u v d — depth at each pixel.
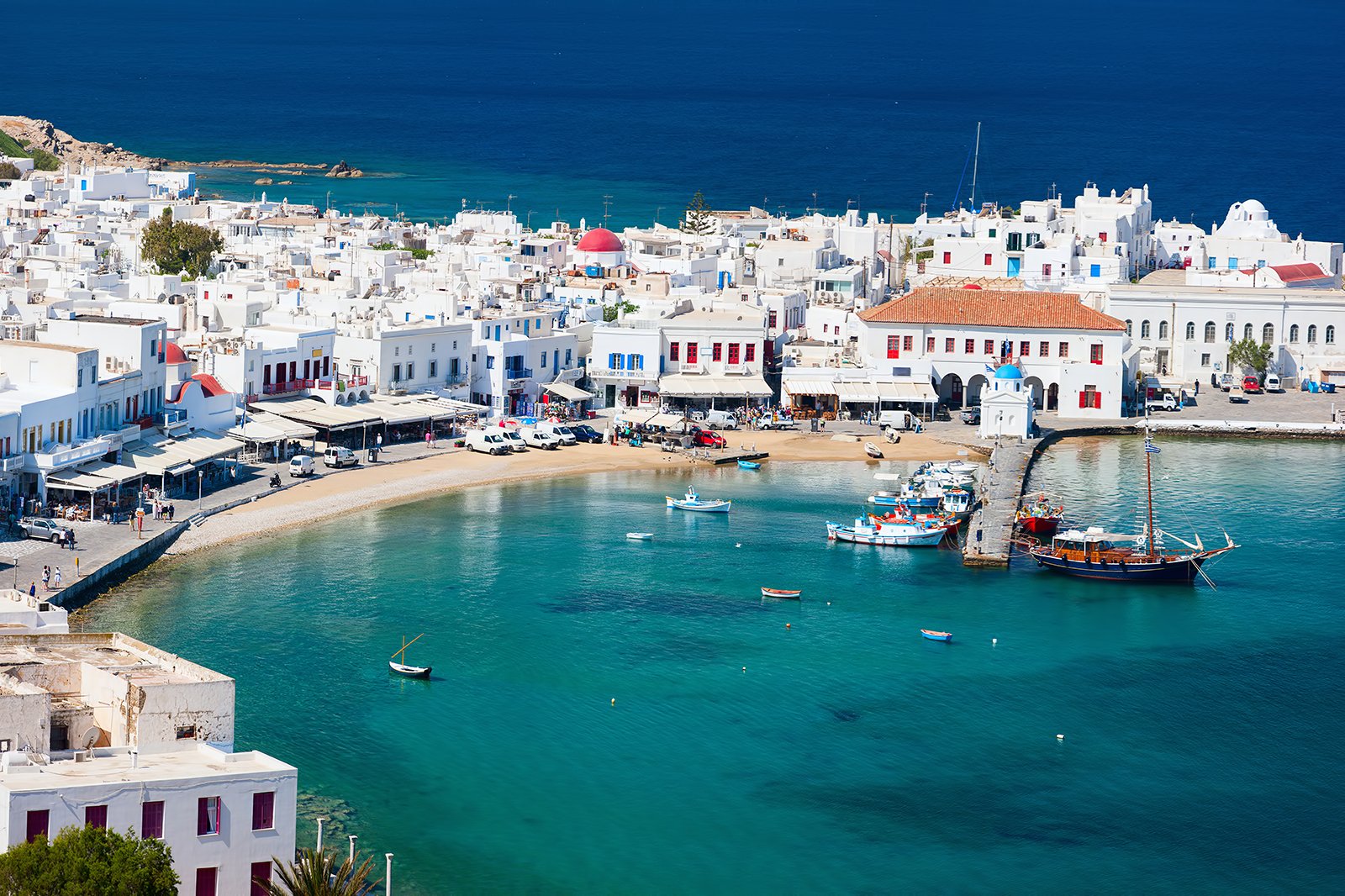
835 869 122.06
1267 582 191.38
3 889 87.88
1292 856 126.19
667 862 121.62
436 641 161.50
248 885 98.12
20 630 119.94
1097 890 120.56
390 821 125.12
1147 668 163.00
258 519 199.25
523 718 145.00
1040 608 180.75
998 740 145.12
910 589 185.62
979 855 124.94
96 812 94.00
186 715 103.12
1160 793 136.12
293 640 159.25
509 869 119.38
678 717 147.00
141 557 180.75
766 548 199.25
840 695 153.62
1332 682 160.62
